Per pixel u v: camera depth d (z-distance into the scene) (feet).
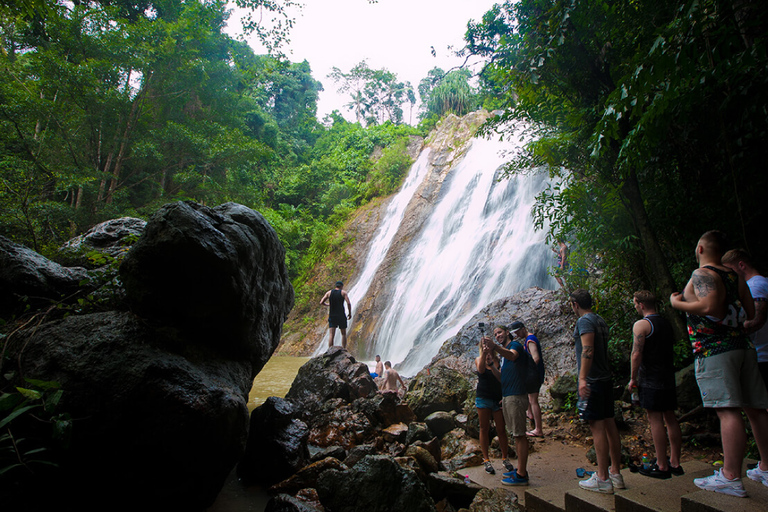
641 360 12.10
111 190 56.34
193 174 61.05
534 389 17.35
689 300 10.15
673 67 12.23
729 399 9.12
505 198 56.90
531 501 11.39
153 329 10.76
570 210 21.27
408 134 111.96
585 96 18.17
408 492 10.02
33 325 11.80
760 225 15.16
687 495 8.81
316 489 11.35
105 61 54.54
